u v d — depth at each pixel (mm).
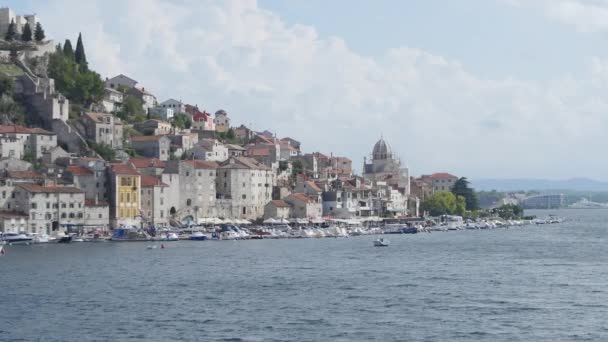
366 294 188250
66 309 168625
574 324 152375
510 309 167375
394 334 144750
